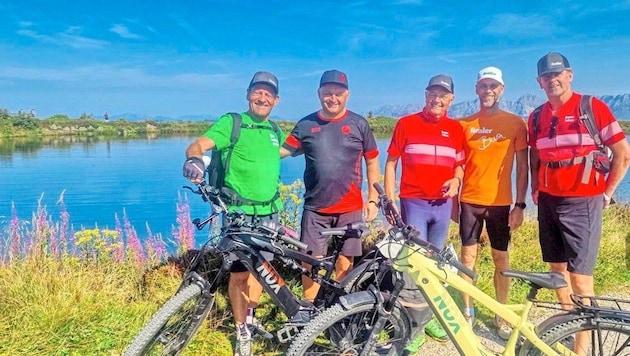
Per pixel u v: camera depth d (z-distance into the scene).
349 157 3.86
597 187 3.37
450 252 2.93
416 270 2.90
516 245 6.28
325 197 3.86
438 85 3.82
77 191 19.34
